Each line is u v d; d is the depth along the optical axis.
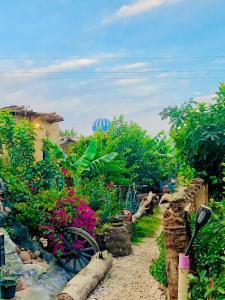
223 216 4.98
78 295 6.83
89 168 15.18
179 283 3.35
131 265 9.29
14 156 12.21
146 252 10.56
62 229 9.11
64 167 14.51
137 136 20.86
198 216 3.25
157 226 13.92
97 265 8.25
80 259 9.00
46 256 9.01
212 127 7.25
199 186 6.75
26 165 11.97
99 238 10.19
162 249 6.40
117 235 10.17
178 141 7.76
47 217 9.19
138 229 12.93
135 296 7.23
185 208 4.71
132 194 17.02
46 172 10.41
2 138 12.50
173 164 24.72
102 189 14.02
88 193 13.57
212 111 7.58
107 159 15.84
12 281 6.88
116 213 13.27
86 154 15.39
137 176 19.75
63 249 8.90
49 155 12.96
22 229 9.08
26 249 8.88
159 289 7.21
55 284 7.84
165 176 23.50
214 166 7.52
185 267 3.34
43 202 9.38
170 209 4.48
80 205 9.45
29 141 12.70
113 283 8.02
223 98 7.62
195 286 4.70
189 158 7.70
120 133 21.08
